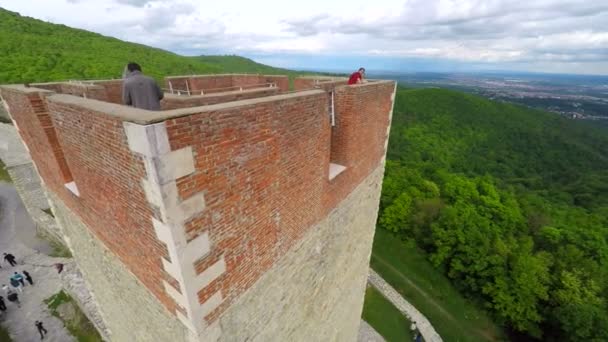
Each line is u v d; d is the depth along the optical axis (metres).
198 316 3.45
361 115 6.32
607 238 26.75
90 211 4.71
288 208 4.62
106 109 2.95
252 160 3.53
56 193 6.23
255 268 4.22
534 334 18.78
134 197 3.10
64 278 14.85
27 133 5.81
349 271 8.48
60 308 14.30
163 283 3.63
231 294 3.88
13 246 18.81
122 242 4.17
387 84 7.45
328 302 7.54
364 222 8.62
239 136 3.23
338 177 6.16
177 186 2.70
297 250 5.30
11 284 15.28
